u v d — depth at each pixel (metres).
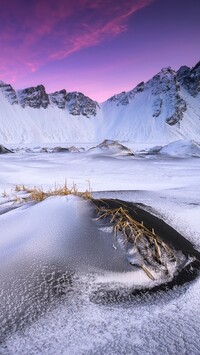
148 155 25.58
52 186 8.55
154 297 2.37
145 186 9.00
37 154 27.06
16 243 2.77
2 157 22.66
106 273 2.48
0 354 1.67
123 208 3.80
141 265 2.65
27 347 1.74
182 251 3.16
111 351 1.72
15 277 2.30
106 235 2.92
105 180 10.40
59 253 2.59
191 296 2.43
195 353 1.72
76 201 3.65
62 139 151.88
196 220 4.55
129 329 1.94
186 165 17.20
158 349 1.75
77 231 2.89
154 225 3.62
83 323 1.97
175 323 2.03
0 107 152.62
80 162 18.25
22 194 6.19
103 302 2.22
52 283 2.28
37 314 2.01
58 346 1.75
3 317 1.96
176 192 6.77
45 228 2.95
